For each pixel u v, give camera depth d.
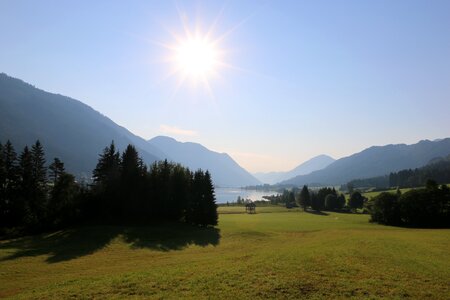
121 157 100.88
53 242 60.09
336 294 23.52
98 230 70.44
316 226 103.12
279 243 62.03
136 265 40.06
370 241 50.72
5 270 38.47
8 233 74.12
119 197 88.44
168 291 23.91
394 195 116.50
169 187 96.19
